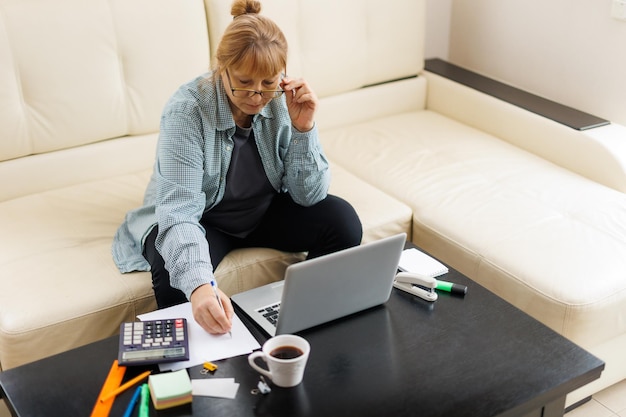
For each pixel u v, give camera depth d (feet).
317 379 4.81
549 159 8.80
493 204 7.64
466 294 5.76
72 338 6.06
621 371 7.05
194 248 5.49
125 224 6.80
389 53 9.71
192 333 5.19
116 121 7.94
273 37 5.46
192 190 5.87
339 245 6.59
